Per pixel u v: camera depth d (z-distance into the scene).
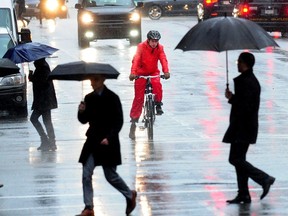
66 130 41.34
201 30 24.44
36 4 111.62
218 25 24.33
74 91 54.06
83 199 25.56
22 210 24.83
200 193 26.72
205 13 90.94
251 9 80.75
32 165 32.59
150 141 37.72
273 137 38.38
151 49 37.50
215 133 39.69
